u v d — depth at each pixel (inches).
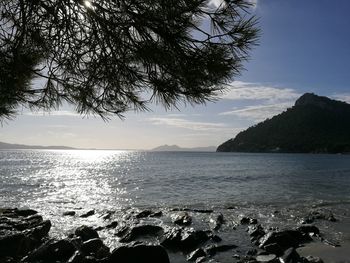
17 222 503.2
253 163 3722.9
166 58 170.4
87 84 210.8
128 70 189.5
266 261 366.9
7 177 1732.3
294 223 626.8
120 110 217.8
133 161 4298.7
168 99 188.2
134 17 165.9
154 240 462.3
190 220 604.1
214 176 1857.8
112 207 836.6
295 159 5290.4
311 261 372.5
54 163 3543.3
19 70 209.6
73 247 369.7
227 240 477.1
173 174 1999.3
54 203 912.9
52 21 190.7
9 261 335.6
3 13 192.9
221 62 163.5
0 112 254.8
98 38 186.5
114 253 335.6
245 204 894.4
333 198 1016.9
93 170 2381.9
